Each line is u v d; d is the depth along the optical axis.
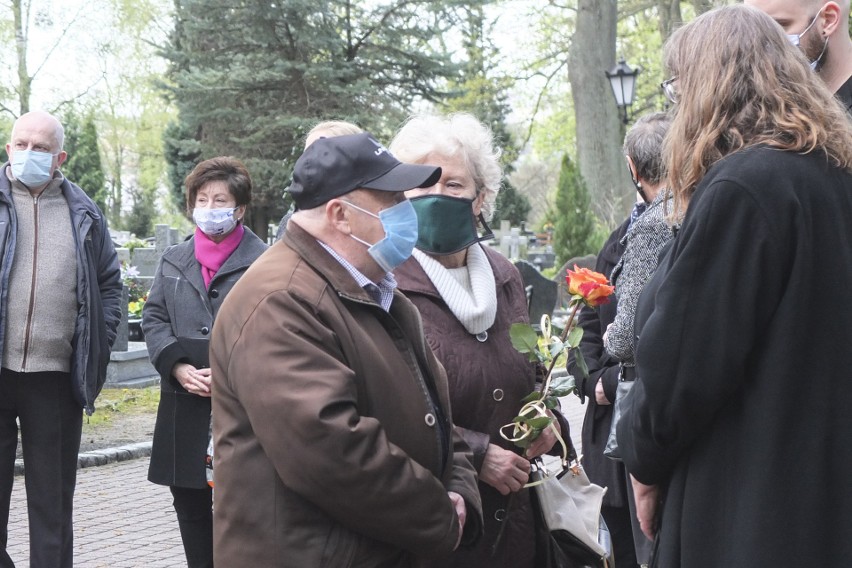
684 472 2.29
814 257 2.16
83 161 35.94
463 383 2.95
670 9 28.59
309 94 27.50
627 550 4.28
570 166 22.70
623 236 4.21
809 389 2.15
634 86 19.66
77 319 4.95
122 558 5.87
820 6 2.89
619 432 2.46
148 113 42.19
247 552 2.30
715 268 2.16
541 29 29.88
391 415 2.38
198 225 4.60
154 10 35.66
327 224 2.43
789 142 2.23
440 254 3.05
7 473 4.88
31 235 4.93
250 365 2.26
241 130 28.55
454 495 2.50
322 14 26.70
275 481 2.29
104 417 10.13
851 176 2.25
